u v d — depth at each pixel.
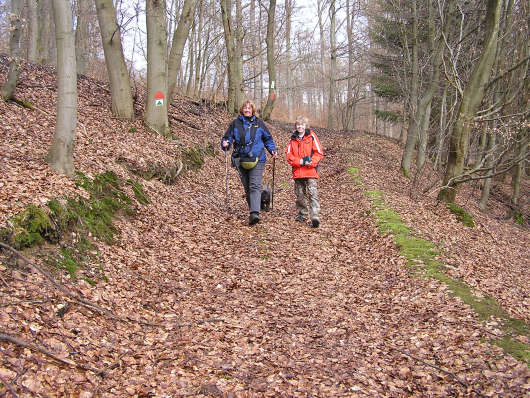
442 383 3.55
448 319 4.62
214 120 16.14
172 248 6.29
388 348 4.17
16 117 7.96
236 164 7.79
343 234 8.08
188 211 7.89
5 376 2.89
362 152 19.86
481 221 11.67
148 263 5.59
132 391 3.22
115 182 6.93
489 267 7.08
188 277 5.57
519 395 3.26
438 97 18.11
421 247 7.04
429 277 5.85
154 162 8.52
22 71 11.47
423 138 17.08
